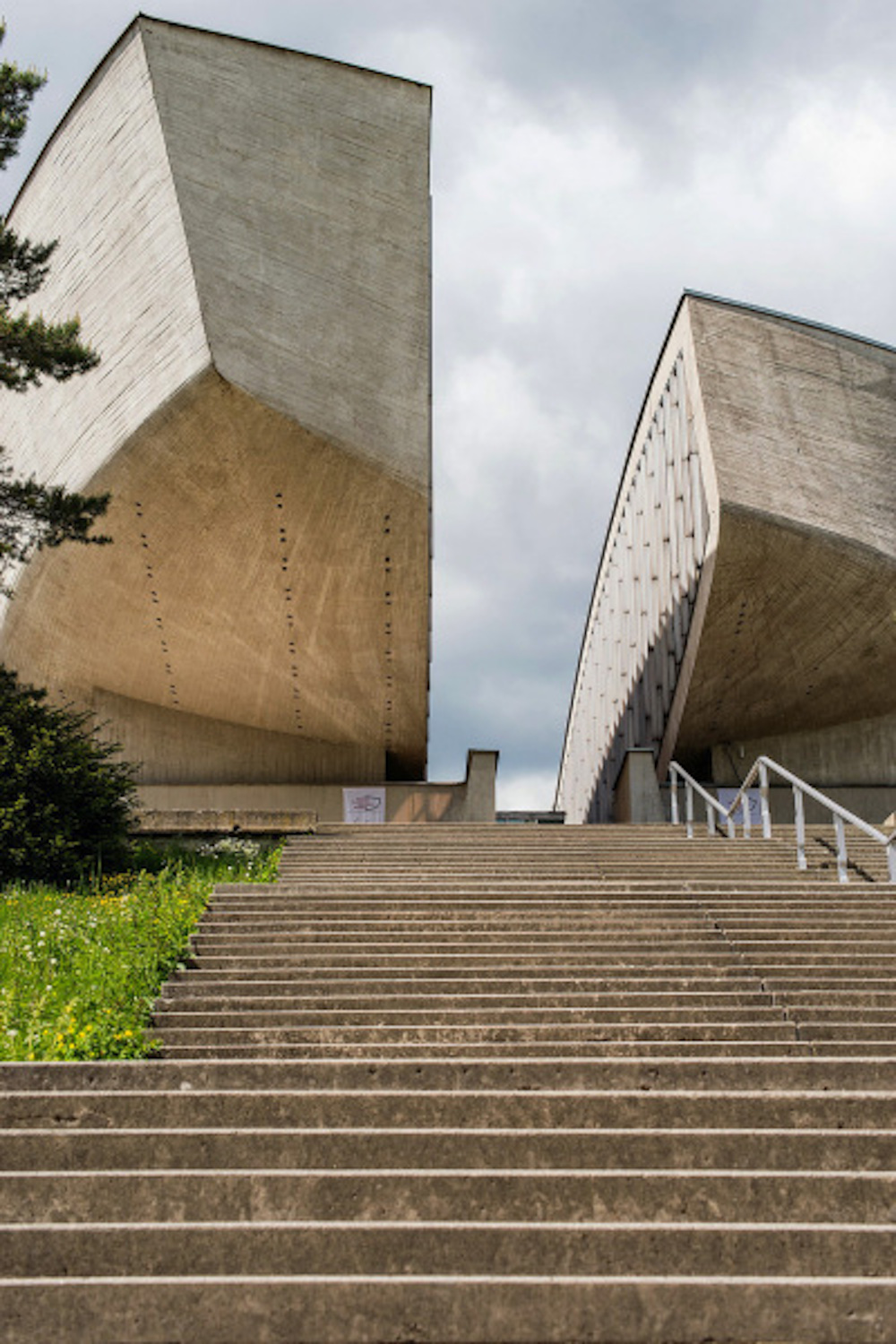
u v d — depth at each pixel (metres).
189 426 15.99
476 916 8.15
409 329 16.89
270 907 8.41
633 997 6.36
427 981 6.60
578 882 9.14
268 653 19.66
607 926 7.82
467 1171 4.06
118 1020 5.92
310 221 16.47
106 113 16.88
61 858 10.70
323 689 20.48
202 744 21.30
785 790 22.52
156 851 12.88
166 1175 4.02
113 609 18.95
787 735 23.09
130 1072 5.06
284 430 16.02
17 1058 5.46
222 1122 4.59
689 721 22.39
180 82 16.06
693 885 9.00
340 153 16.78
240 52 16.48
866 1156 4.26
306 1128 4.50
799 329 20.70
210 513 17.17
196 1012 6.22
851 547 19.17
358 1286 3.43
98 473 16.80
